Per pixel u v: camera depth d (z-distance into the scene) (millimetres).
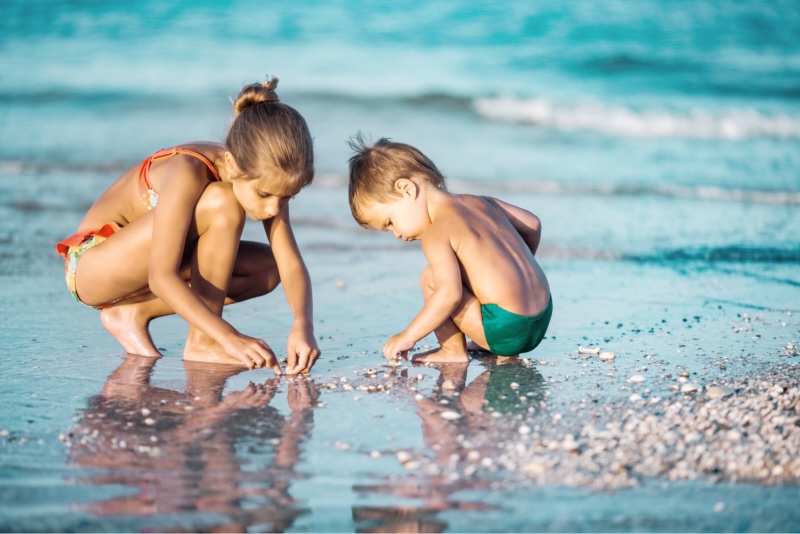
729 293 8484
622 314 7797
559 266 9641
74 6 28422
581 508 4035
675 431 4828
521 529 3867
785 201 13109
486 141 17688
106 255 6211
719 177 14688
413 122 19016
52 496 4145
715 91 22641
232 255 6102
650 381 5828
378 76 22922
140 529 3871
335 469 4465
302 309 6211
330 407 5383
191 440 4824
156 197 6246
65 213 11453
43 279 8742
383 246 10555
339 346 6859
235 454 4645
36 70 22016
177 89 20688
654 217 12023
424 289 6523
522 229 6992
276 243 6371
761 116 19734
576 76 24156
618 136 18703
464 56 25562
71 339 6957
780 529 3834
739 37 28047
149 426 5027
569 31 28234
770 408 5113
